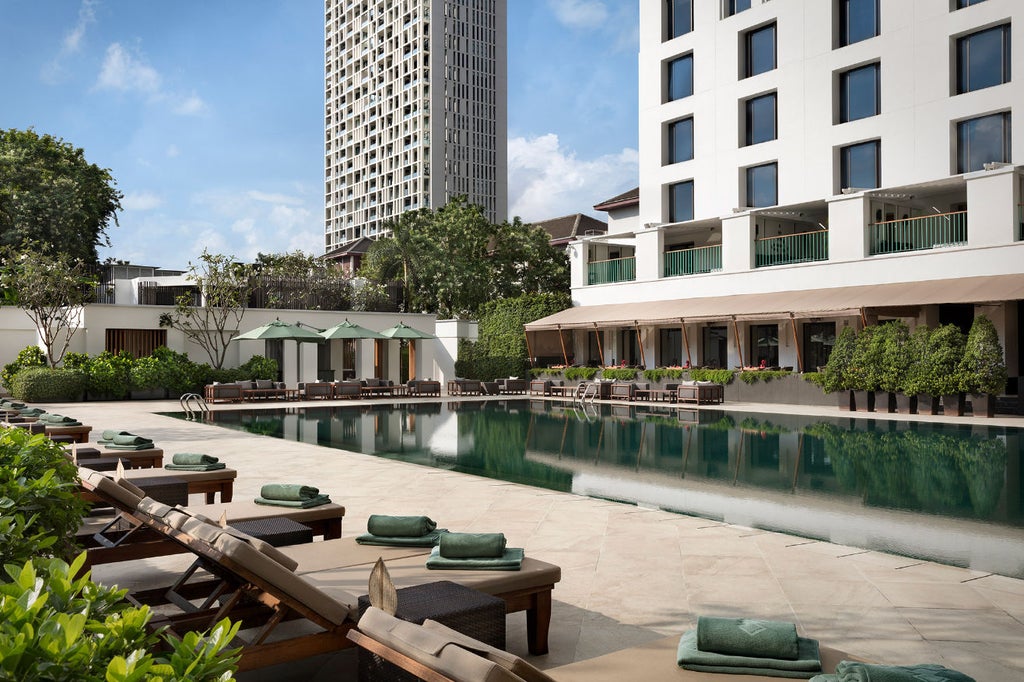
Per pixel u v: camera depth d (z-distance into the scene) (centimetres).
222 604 404
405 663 210
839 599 496
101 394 2683
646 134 3300
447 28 11381
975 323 1928
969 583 534
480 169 11762
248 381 2741
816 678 243
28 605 142
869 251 2508
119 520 529
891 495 911
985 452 1283
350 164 12550
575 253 3531
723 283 2902
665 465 1162
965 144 2389
